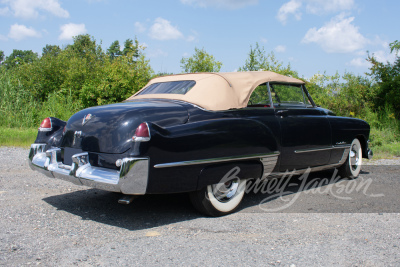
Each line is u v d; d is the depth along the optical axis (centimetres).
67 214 371
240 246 290
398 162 736
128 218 364
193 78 428
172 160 327
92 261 259
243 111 401
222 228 336
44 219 353
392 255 273
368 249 284
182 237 311
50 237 305
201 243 296
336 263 259
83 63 1828
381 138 1002
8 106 1276
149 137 314
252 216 377
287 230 331
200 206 363
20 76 1734
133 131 335
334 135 508
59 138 410
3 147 845
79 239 302
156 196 454
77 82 1675
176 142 329
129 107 362
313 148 471
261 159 399
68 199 428
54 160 387
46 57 1823
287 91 474
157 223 350
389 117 1208
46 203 409
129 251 278
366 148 594
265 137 401
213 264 256
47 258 262
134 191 313
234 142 369
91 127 356
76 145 365
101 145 342
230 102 394
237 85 411
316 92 1247
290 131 437
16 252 272
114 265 253
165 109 362
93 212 381
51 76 1745
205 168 349
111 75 1255
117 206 405
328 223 351
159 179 322
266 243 297
